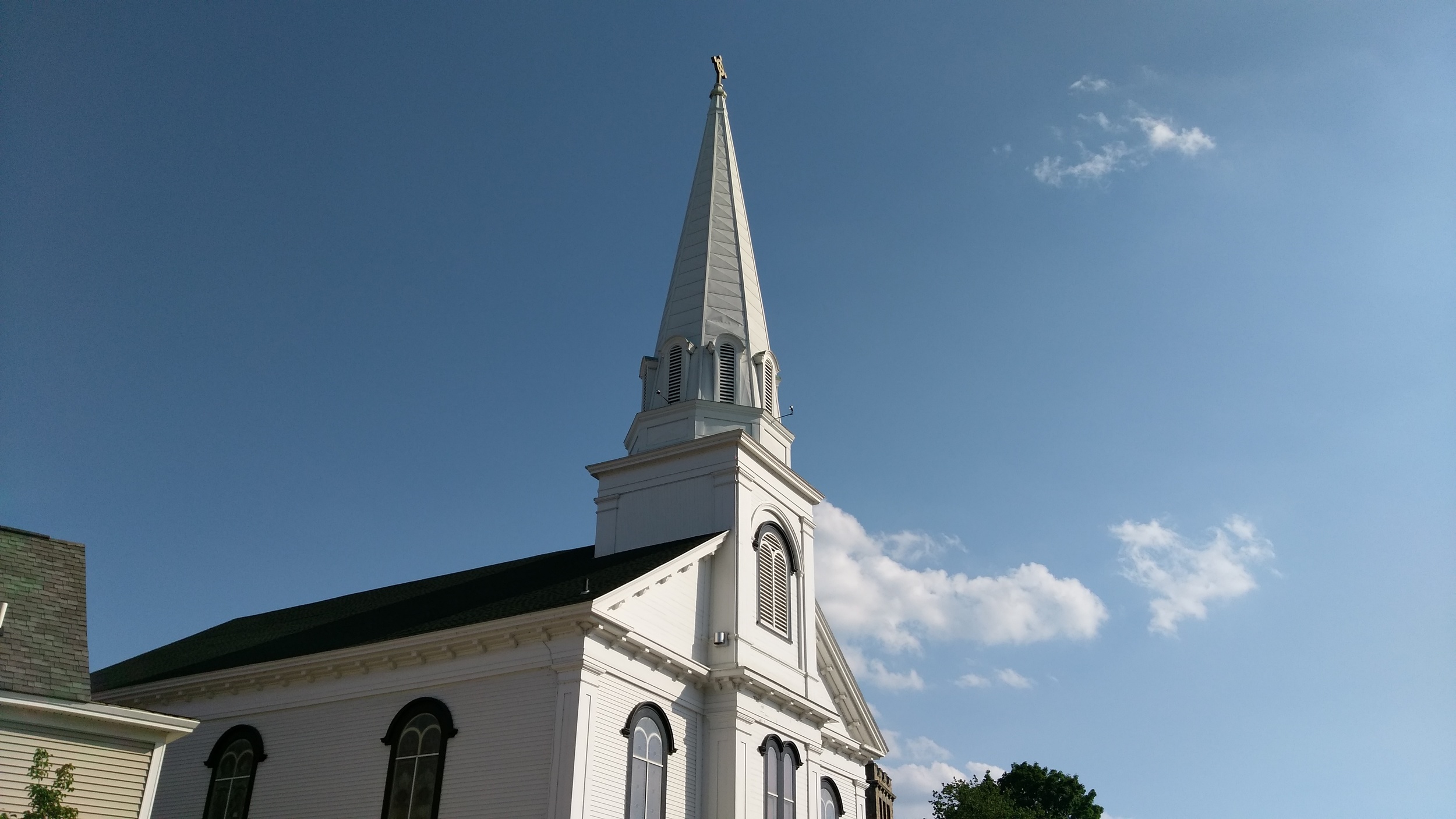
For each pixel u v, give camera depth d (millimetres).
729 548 30047
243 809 26703
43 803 15461
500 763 23375
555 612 23797
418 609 31703
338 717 26516
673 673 26609
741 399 35062
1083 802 77438
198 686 29250
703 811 26484
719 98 43781
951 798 65500
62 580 21547
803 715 30672
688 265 38188
